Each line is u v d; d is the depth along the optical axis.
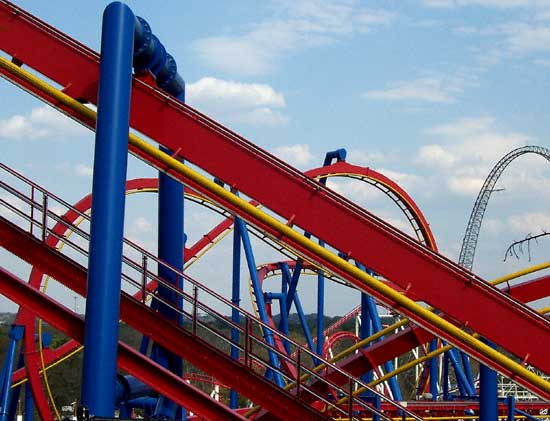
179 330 15.43
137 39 15.36
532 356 14.17
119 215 13.02
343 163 37.31
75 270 15.33
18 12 15.16
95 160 13.13
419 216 41.25
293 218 14.52
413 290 14.34
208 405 15.28
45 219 15.57
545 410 42.16
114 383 12.73
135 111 14.99
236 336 28.20
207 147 14.84
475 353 14.18
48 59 15.05
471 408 36.66
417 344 20.75
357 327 59.97
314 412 15.21
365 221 14.48
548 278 20.19
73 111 14.62
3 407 25.61
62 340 55.97
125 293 15.52
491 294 14.28
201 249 40.22
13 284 15.19
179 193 18.33
